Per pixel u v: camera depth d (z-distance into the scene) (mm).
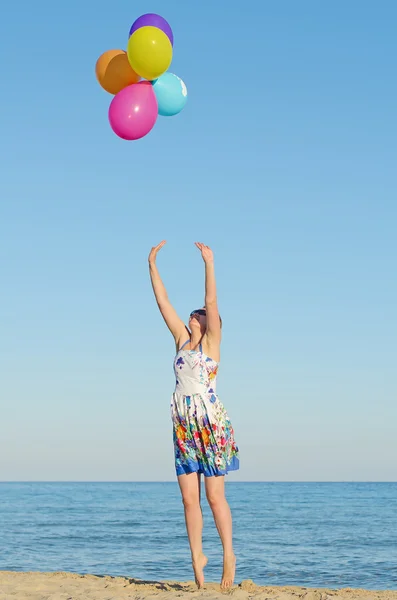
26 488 156875
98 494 101312
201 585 5637
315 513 45094
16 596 5344
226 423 5531
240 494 96875
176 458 5590
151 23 6406
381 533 27250
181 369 5523
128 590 5770
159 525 33125
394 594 5891
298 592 5793
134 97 6020
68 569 15734
